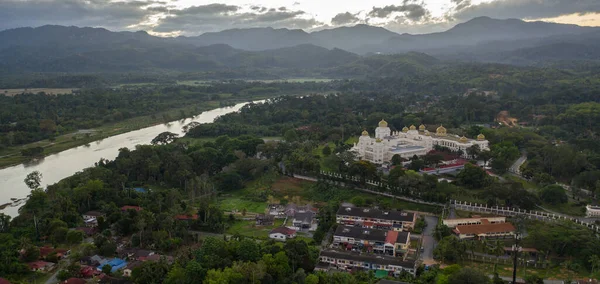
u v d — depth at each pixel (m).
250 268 157.00
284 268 165.38
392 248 190.00
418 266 174.75
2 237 193.88
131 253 189.62
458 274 150.75
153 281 160.88
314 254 183.62
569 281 160.00
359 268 176.12
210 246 177.00
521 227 182.25
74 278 163.88
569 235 187.00
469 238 197.12
